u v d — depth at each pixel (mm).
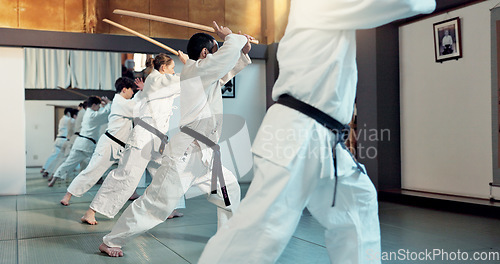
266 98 7254
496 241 3164
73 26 6133
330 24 1526
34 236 3383
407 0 1460
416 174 5559
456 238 3271
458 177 4980
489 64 4590
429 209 4719
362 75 5906
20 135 5895
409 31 5641
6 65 5793
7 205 4953
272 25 7020
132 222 2791
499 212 4133
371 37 5742
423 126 5453
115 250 2814
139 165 3812
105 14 6285
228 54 2516
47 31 5844
